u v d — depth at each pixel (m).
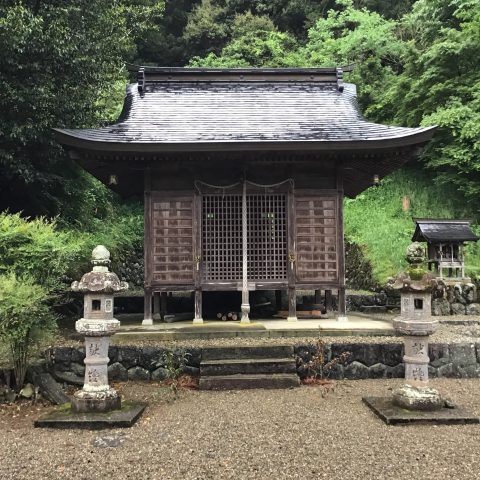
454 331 8.80
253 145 8.00
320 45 22.34
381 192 17.11
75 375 6.91
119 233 16.25
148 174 8.92
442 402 5.40
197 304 8.84
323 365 7.08
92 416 5.18
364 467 3.94
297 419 5.20
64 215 11.65
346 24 23.58
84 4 9.84
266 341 7.43
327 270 8.95
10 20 8.17
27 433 4.92
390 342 7.26
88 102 10.28
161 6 15.67
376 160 8.88
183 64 29.70
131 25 12.43
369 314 11.02
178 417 5.34
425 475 3.78
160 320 9.43
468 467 3.93
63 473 3.90
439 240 11.70
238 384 6.50
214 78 10.16
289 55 23.47
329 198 9.03
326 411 5.52
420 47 19.12
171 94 9.87
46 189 10.70
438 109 14.41
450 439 4.58
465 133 13.66
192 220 8.95
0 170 9.47
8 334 5.80
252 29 26.05
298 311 10.19
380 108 18.05
